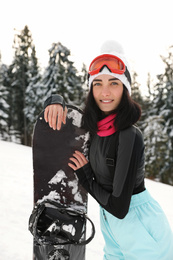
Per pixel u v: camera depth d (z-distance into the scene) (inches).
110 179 63.4
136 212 60.6
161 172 839.1
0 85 1085.1
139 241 59.1
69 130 73.8
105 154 62.1
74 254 68.0
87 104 66.4
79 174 67.9
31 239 135.6
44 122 75.9
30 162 471.8
